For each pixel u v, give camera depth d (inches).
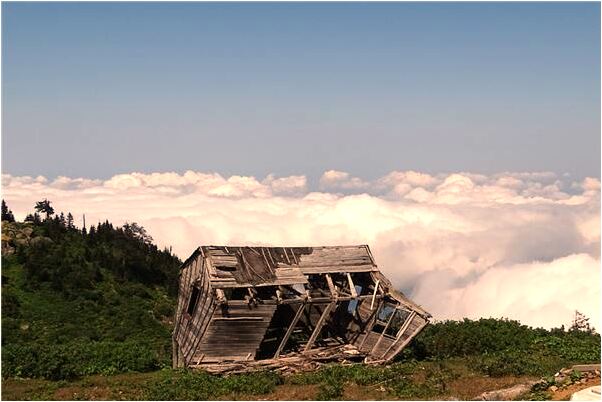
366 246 1504.7
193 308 1405.0
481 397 1022.4
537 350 1444.4
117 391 1140.5
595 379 1032.2
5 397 1091.9
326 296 1429.6
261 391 1125.7
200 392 1123.9
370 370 1240.2
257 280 1330.0
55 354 1309.1
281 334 1558.8
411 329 1380.4
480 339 1492.4
